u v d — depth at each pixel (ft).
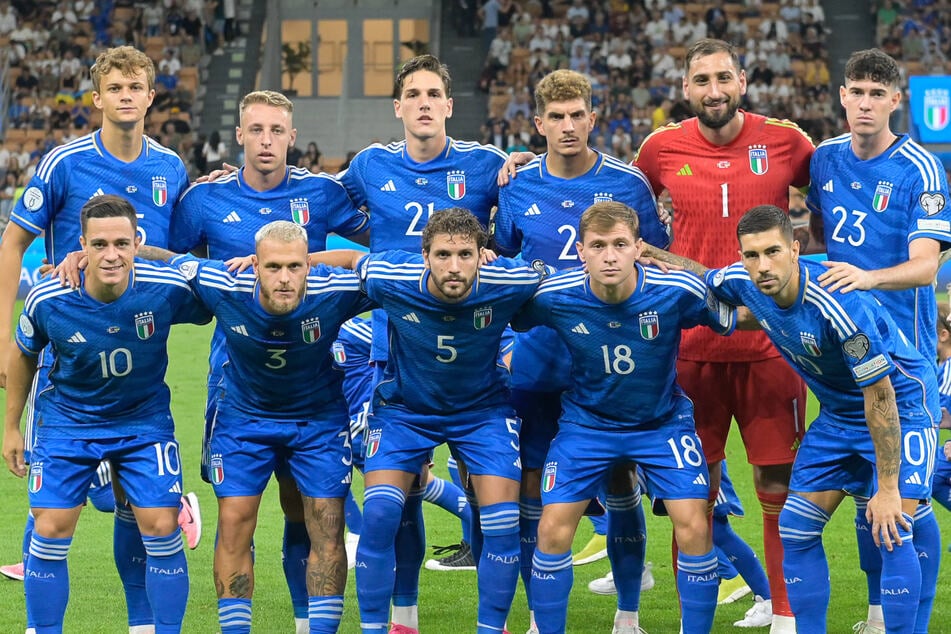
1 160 96.84
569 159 22.43
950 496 24.35
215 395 22.08
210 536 30.94
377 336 24.38
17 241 23.04
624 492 21.90
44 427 20.68
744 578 24.16
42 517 20.15
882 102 21.57
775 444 22.97
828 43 109.70
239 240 23.35
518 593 26.22
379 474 20.75
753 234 18.92
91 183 22.99
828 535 31.01
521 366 22.25
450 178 23.52
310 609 20.49
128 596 21.91
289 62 122.01
